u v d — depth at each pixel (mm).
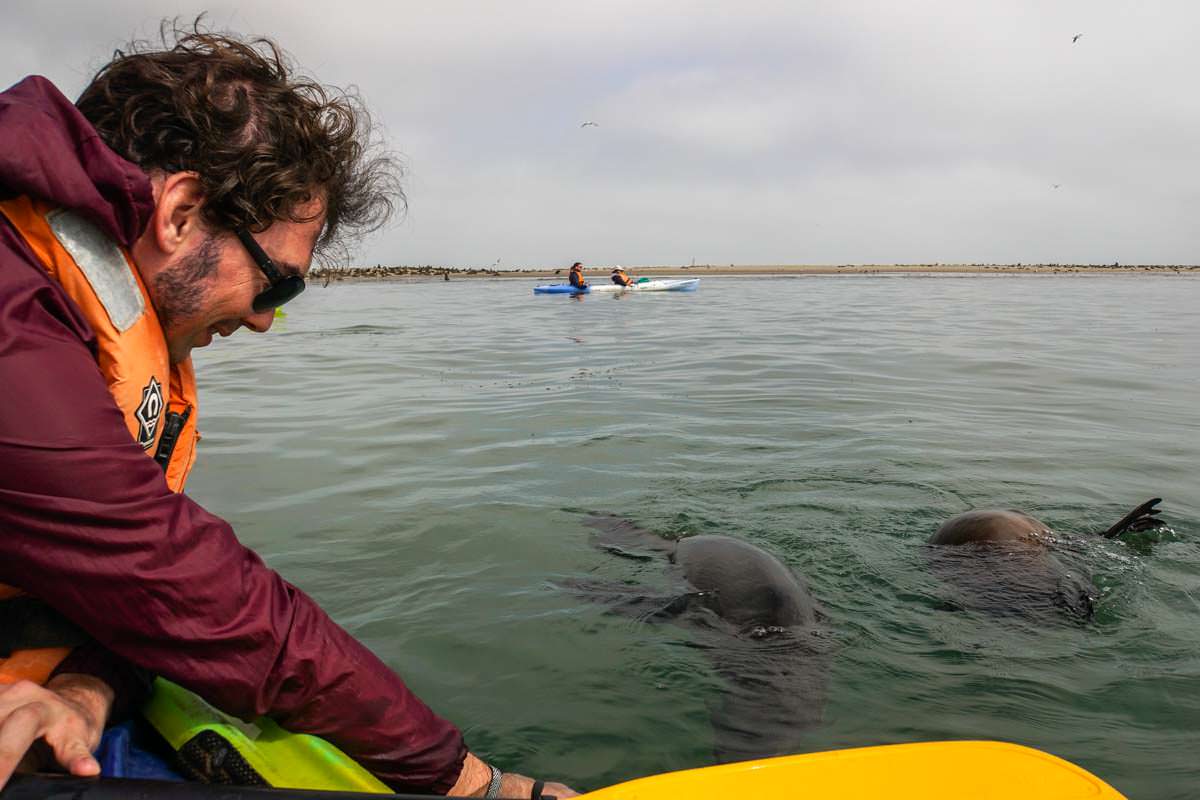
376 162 1784
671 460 5996
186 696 1676
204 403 8211
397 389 8969
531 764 2521
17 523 1222
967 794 1481
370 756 1573
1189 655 3230
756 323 16750
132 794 1214
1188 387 9109
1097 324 16656
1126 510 5027
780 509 4992
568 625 3463
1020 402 8227
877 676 3092
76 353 1271
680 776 1517
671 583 3908
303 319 19484
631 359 11219
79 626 1378
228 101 1400
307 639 1459
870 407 7906
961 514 4578
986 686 3008
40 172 1224
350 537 4422
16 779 1210
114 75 1415
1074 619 3580
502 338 14227
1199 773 2412
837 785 1508
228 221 1439
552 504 5004
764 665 3152
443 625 3441
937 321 17266
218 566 1360
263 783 1517
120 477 1256
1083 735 2660
